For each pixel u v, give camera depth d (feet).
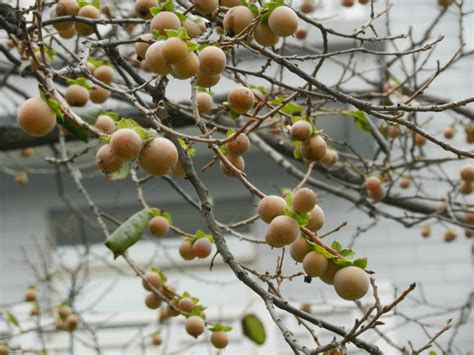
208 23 3.31
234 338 7.63
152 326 7.97
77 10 3.74
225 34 3.22
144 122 4.54
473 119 5.27
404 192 7.72
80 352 7.73
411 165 4.64
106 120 3.61
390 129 4.79
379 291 8.00
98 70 3.88
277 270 3.25
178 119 4.53
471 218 5.11
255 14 3.16
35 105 2.82
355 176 5.24
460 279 8.19
